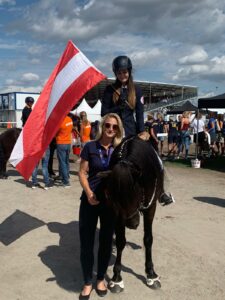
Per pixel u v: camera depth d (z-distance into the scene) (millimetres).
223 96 13859
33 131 4633
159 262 4438
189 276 4082
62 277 4082
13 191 8320
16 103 46281
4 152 9641
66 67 4680
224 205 7086
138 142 3412
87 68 4555
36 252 4801
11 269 4309
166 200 4305
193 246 4957
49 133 4500
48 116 4562
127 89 4215
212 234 5426
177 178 10250
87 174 3711
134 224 2904
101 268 3660
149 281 3807
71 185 9008
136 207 2896
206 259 4543
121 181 2789
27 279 4051
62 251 4832
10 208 6902
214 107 13570
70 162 13047
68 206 7004
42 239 5270
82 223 3572
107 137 3531
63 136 8477
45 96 4746
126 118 4254
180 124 15500
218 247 4934
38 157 4547
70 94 4508
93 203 3350
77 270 4258
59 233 5516
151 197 3393
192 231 5547
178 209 6754
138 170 3043
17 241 5199
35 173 8633
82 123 10852
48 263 4457
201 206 6992
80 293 3654
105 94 4348
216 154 16719
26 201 7406
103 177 3045
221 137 16969
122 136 3604
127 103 4203
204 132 15242
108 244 3619
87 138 10867
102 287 3689
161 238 5234
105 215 3549
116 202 2838
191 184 9336
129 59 4168
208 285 3881
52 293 3736
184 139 15227
